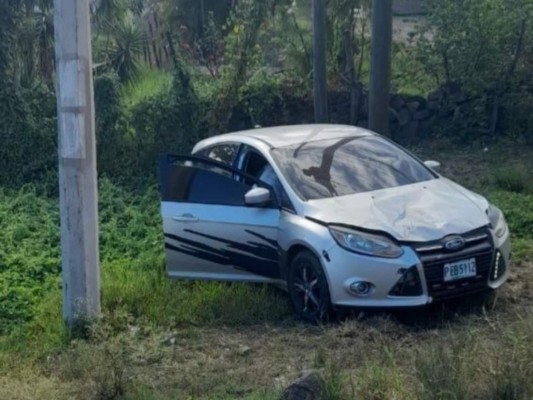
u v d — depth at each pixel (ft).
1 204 43.65
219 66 56.59
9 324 30.71
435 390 19.75
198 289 31.68
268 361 25.48
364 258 27.04
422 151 52.49
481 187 44.16
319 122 50.39
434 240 27.20
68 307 28.78
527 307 28.30
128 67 56.08
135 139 50.16
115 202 43.06
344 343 25.80
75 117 28.12
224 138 33.27
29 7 53.26
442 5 53.11
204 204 31.09
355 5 53.62
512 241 35.58
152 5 76.54
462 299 28.86
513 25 51.88
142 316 29.73
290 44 54.39
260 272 30.30
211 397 22.67
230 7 74.49
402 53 54.80
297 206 29.22
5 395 23.15
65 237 28.66
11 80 50.06
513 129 52.95
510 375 19.90
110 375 23.43
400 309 27.02
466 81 52.75
